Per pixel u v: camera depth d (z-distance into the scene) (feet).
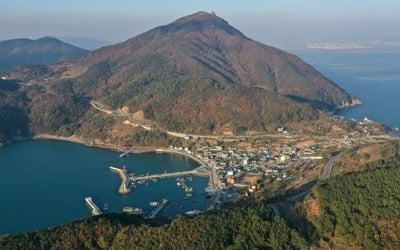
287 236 604.08
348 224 618.03
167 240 604.08
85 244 612.70
